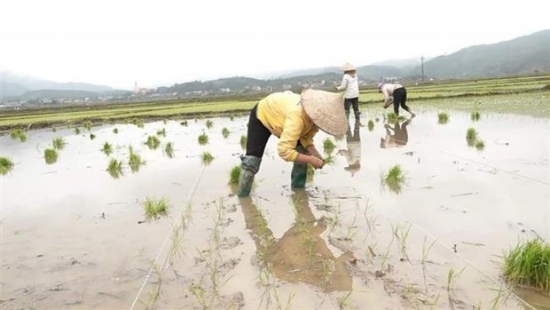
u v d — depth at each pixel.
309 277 3.14
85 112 35.84
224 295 2.95
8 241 4.33
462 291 2.83
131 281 3.26
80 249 3.99
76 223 4.82
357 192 5.35
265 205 5.05
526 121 10.93
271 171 6.90
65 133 18.06
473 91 26.34
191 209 5.06
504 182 5.34
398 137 9.88
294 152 4.97
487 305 2.66
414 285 2.93
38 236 4.44
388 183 5.68
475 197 4.81
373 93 35.69
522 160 6.46
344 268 3.25
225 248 3.79
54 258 3.81
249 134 5.47
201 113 23.22
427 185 5.45
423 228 3.96
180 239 4.07
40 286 3.28
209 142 11.25
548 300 2.69
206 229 4.33
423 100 22.06
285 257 3.52
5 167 9.34
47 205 5.72
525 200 4.60
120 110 36.06
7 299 3.10
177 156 9.20
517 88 25.88
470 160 6.73
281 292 2.95
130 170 7.88
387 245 3.63
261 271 3.29
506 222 4.00
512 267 2.96
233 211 4.88
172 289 3.09
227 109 24.97
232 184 6.23
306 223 4.30
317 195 5.33
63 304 2.98
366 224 4.17
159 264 3.53
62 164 9.28
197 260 3.57
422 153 7.68
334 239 3.83
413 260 3.32
